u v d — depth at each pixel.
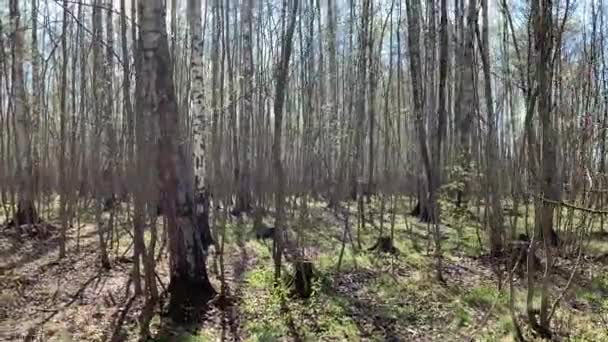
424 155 12.18
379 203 20.81
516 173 11.25
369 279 9.99
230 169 17.11
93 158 14.55
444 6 10.99
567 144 10.73
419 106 12.19
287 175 19.20
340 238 13.90
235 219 16.23
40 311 7.81
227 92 17.52
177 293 7.95
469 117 15.44
